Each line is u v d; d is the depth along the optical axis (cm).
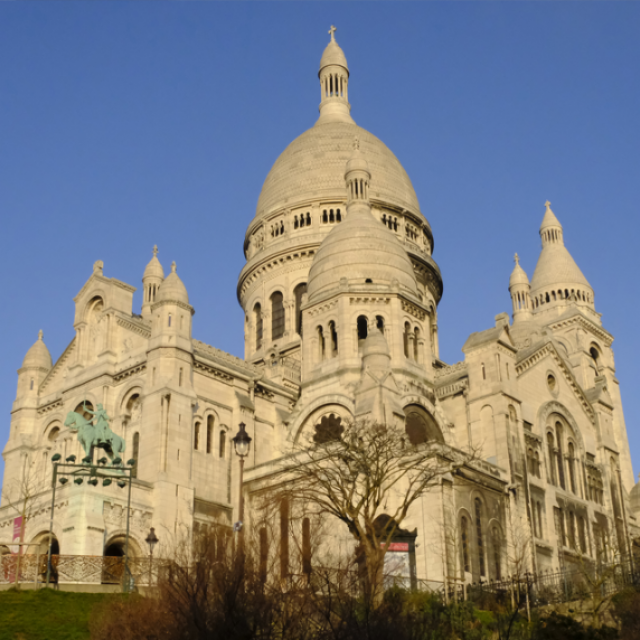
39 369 9269
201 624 4284
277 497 6512
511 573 7119
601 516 9269
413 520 7075
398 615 4653
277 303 10981
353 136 11825
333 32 13500
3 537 7444
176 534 7331
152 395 7800
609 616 6012
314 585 4953
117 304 8719
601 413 9881
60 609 5403
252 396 8594
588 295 12281
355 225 9225
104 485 6700
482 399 8425
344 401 8156
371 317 8556
